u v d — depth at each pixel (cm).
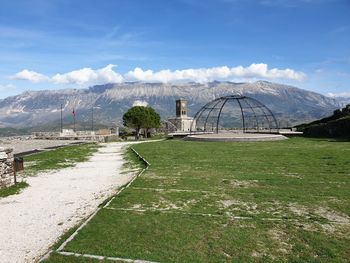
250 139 3888
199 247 815
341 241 835
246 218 1014
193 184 1501
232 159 2311
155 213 1075
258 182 1521
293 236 873
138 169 2047
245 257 760
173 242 845
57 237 935
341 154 2397
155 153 2830
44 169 2189
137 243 844
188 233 902
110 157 2870
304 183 1477
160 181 1580
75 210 1198
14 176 1645
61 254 793
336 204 1148
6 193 1480
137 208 1139
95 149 3709
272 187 1418
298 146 3122
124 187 1473
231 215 1052
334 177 1591
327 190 1344
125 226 962
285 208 1116
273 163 2073
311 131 4688
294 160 2175
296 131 5066
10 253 843
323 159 2180
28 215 1154
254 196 1273
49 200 1358
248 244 827
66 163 2494
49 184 1689
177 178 1648
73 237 891
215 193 1332
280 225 952
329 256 757
